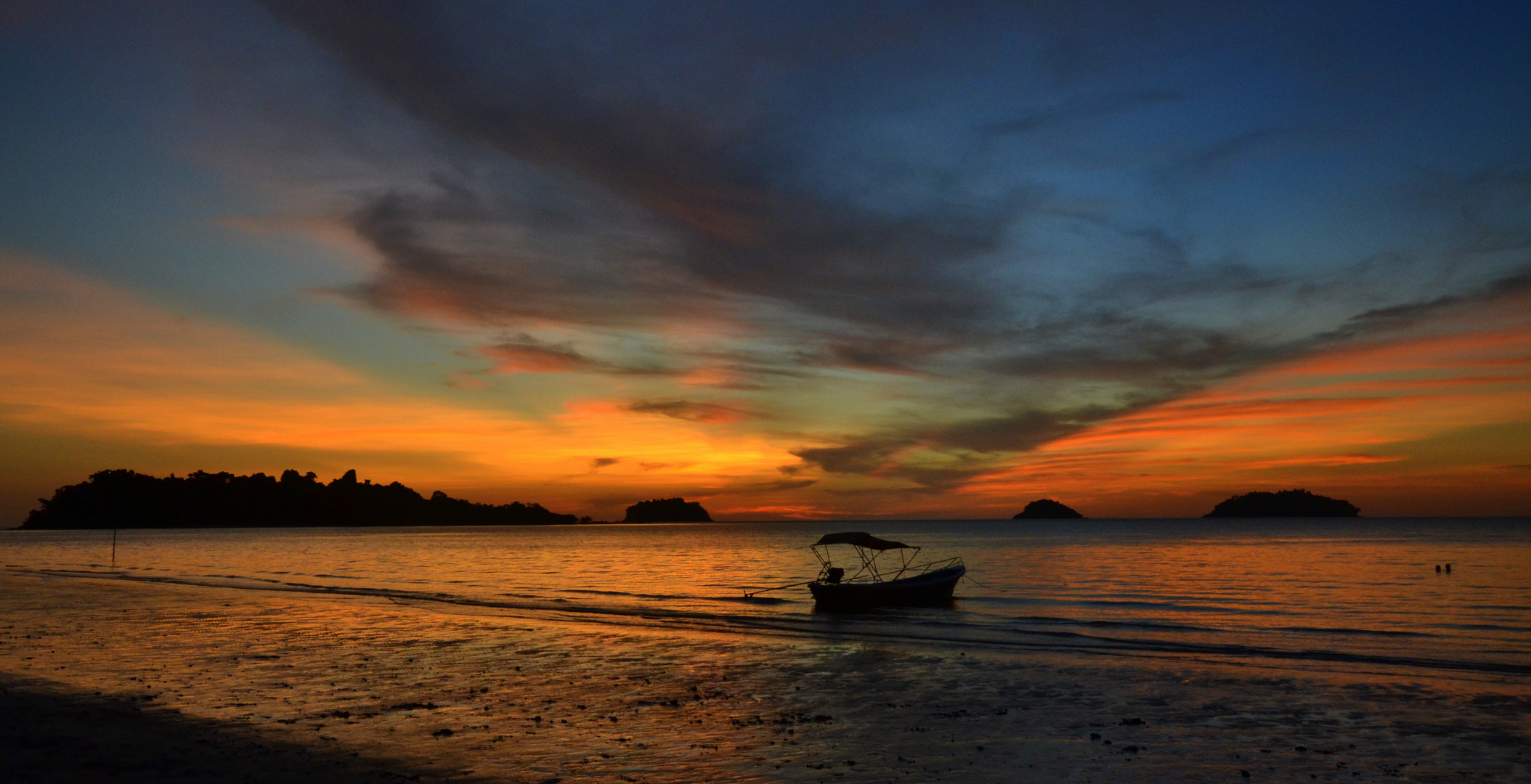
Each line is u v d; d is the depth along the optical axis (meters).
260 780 10.44
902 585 34.59
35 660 20.14
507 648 23.03
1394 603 37.47
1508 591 43.16
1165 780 11.18
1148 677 18.98
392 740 12.78
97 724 13.23
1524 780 11.40
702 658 21.64
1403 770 11.80
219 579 53.50
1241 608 35.03
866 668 20.19
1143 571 59.03
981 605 36.41
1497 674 19.80
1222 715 15.23
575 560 85.81
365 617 30.39
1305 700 16.64
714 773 11.23
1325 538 132.00
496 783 10.62
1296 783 11.12
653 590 46.28
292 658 20.91
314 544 133.00
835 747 12.71
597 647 23.42
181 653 21.42
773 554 99.25
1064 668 20.30
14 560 77.12
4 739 12.07
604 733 13.45
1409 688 17.81
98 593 40.16
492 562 80.62
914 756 12.22
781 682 18.30
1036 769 11.64
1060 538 143.75
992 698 16.73
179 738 12.49
